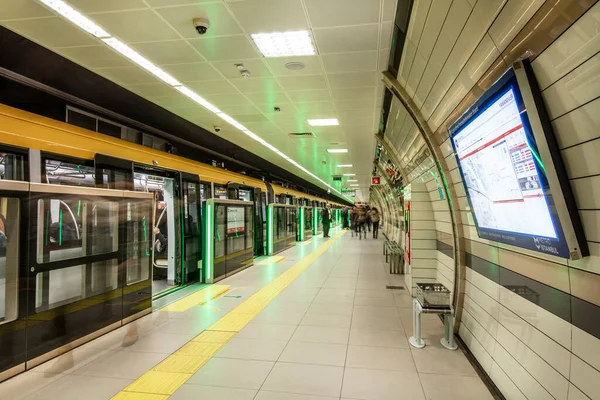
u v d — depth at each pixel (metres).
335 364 3.58
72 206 4.27
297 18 4.00
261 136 10.41
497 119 2.42
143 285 5.23
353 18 3.97
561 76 1.82
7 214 3.44
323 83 6.01
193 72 5.58
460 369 3.45
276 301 6.04
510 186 2.42
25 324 3.49
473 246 3.96
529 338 2.54
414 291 6.21
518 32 2.13
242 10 3.84
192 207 7.81
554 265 2.21
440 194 5.26
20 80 5.66
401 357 3.74
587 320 1.87
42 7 3.81
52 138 4.52
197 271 7.88
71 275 4.14
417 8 3.39
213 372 3.42
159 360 3.70
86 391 3.07
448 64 3.38
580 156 1.80
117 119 7.50
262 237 12.21
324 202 29.78
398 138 7.98
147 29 4.28
